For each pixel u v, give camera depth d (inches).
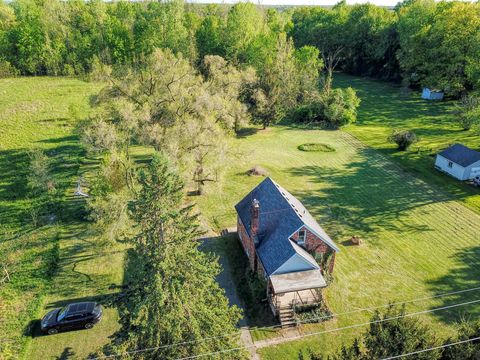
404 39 3548.2
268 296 1088.8
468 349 665.6
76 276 1154.0
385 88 3747.5
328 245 1147.9
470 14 2819.9
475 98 2397.9
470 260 1263.5
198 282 728.3
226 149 1561.3
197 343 688.4
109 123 1632.6
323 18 4837.6
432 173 1895.9
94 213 1218.0
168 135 1407.5
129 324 734.5
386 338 667.4
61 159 1946.4
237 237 1380.4
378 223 1478.8
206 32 3523.6
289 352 938.1
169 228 727.7
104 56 3545.8
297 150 2196.1
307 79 2701.8
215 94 1813.5
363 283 1163.3
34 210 1481.3
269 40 3149.6
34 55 3767.2
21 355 898.1
